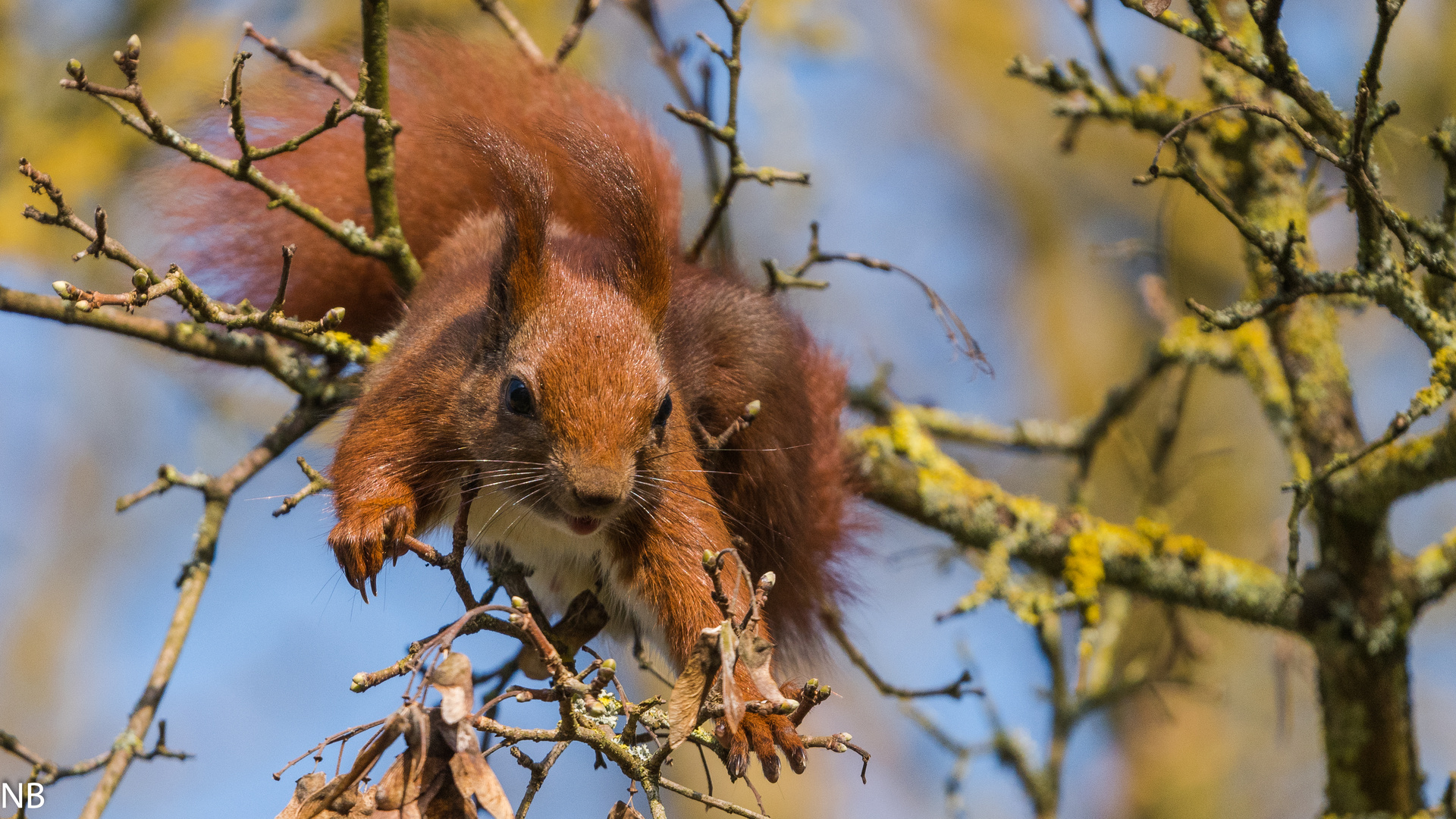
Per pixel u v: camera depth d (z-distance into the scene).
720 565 6.07
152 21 17.27
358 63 10.57
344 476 8.25
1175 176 7.77
